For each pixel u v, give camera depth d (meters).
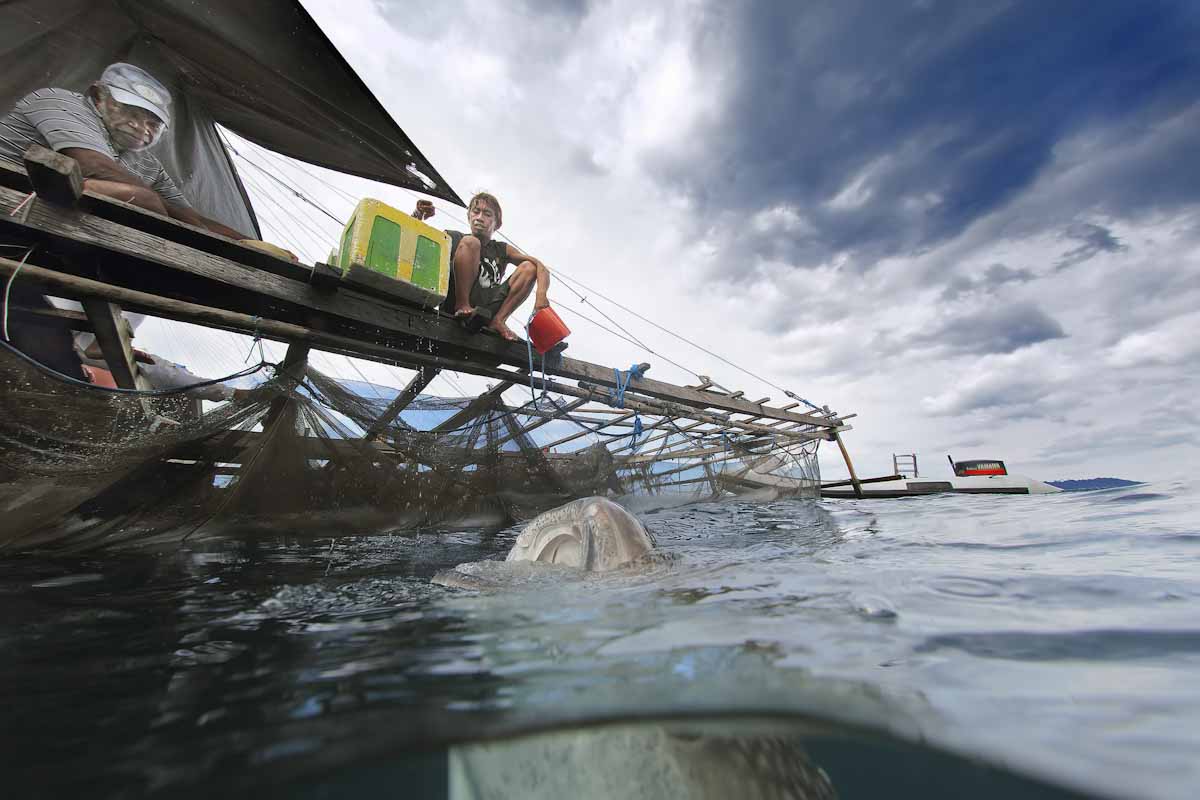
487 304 6.32
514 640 1.47
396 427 5.38
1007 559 2.95
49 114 3.93
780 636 1.43
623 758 0.96
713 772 0.92
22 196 3.34
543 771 0.98
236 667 1.42
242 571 3.28
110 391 3.45
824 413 12.30
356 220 4.86
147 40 6.49
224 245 4.29
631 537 2.48
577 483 7.62
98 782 0.90
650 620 1.60
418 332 5.46
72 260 3.80
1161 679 1.16
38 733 1.05
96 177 3.87
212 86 7.65
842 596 1.90
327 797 0.95
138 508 4.36
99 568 3.38
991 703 1.06
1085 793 0.83
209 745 1.00
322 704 1.15
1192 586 2.09
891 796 1.02
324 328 5.18
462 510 6.45
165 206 4.40
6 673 1.40
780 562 2.89
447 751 1.02
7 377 3.05
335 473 5.38
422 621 1.79
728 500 9.83
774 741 1.00
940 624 1.55
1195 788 0.80
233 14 6.19
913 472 17.33
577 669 1.23
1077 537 3.89
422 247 5.23
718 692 1.08
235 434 4.55
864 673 1.18
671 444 8.93
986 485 16.38
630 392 7.58
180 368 7.38
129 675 1.37
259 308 4.78
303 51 6.73
